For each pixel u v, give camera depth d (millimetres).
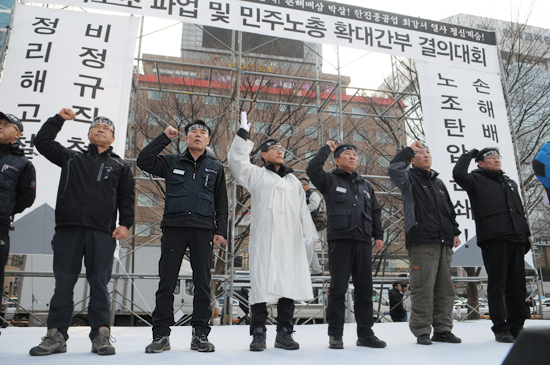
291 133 10062
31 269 8359
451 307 3170
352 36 6043
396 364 2186
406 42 6293
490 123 6238
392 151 11641
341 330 2789
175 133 2795
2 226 2482
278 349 2686
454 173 3414
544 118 9469
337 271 2889
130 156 7742
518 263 3250
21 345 2766
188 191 2676
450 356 2447
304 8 5949
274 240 2838
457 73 6371
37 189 4684
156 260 8703
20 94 4844
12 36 5027
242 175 2924
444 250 3211
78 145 4793
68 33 5160
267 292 2682
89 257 2535
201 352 2484
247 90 9695
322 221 6348
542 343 505
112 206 2639
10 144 2682
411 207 3193
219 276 5906
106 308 2510
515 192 3396
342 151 3227
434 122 6070
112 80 5121
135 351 2521
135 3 5359
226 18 5594
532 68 9578
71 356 2299
